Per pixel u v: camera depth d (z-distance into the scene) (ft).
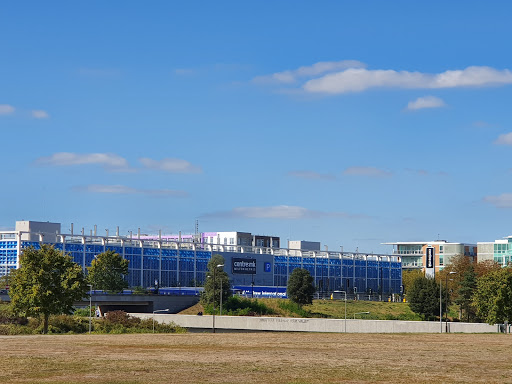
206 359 215.51
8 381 166.61
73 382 164.96
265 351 248.11
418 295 596.70
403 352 250.78
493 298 431.02
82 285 408.46
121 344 278.26
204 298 620.49
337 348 266.98
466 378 177.47
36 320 436.76
